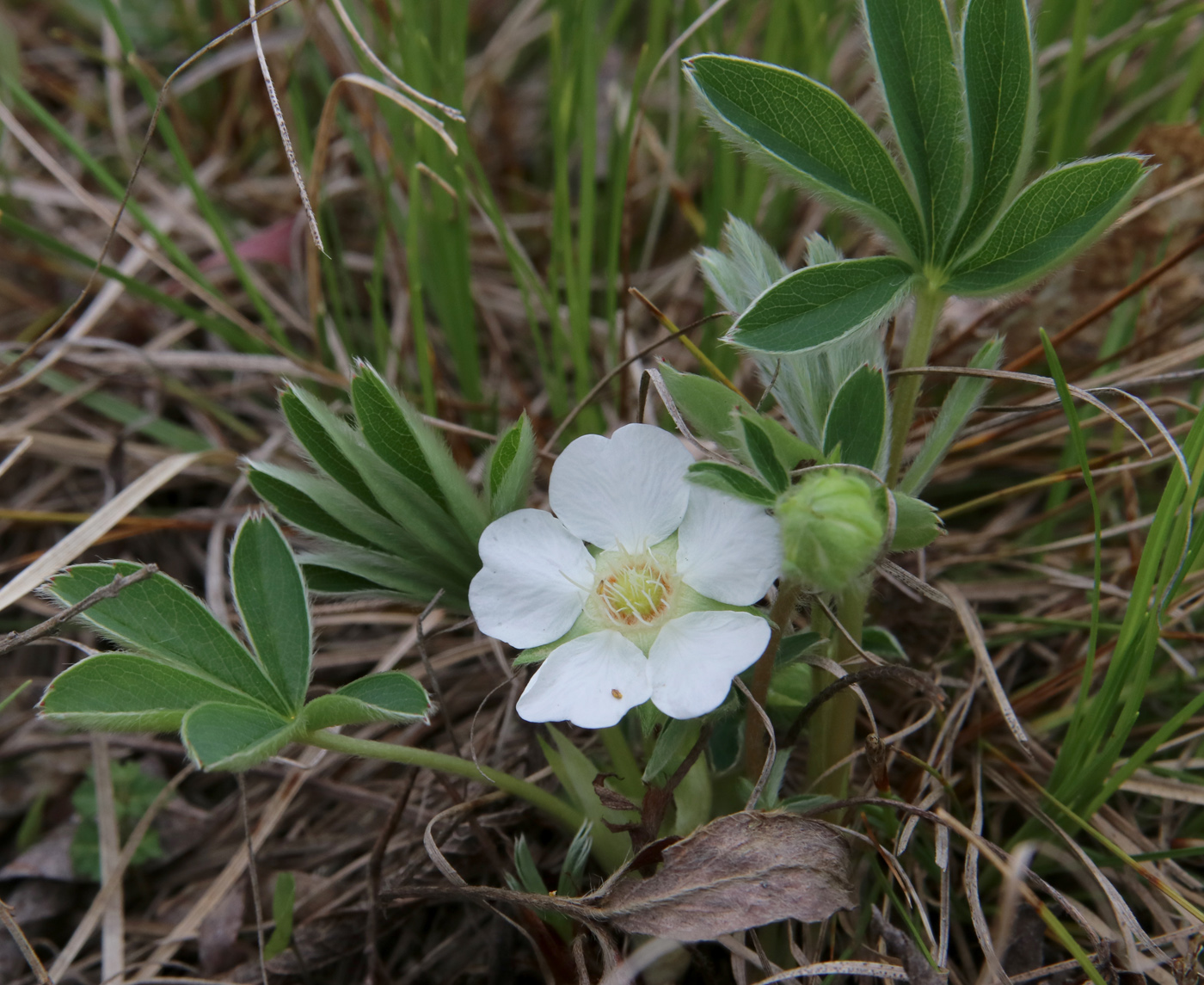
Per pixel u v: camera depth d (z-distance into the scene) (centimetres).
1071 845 17
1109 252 22
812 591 16
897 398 17
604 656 16
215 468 23
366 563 17
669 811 17
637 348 23
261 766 20
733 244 17
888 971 16
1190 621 20
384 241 23
